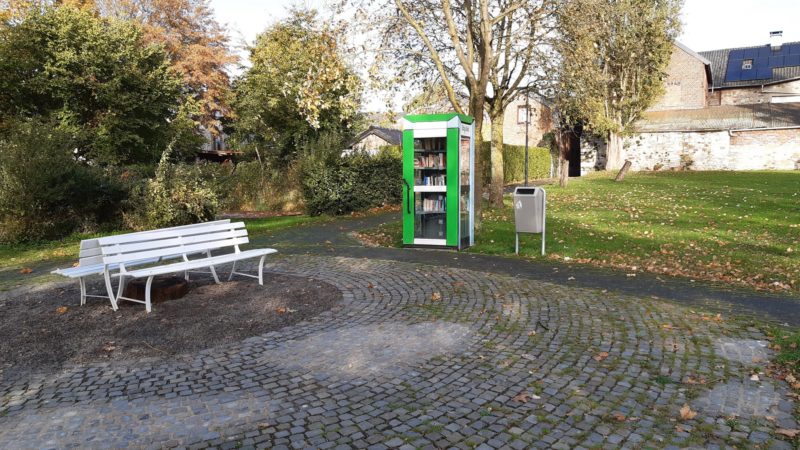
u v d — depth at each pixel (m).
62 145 14.14
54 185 13.26
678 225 12.94
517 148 35.88
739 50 51.78
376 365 4.81
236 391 4.30
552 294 7.13
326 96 12.13
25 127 13.89
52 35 21.53
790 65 47.66
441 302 6.86
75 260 10.68
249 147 29.02
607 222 13.72
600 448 3.40
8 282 8.56
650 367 4.64
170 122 26.53
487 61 11.44
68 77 21.11
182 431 3.64
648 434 3.55
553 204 18.09
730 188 20.91
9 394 4.30
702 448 3.38
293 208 22.06
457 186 10.59
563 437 3.54
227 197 18.64
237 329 5.84
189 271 8.91
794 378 4.32
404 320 6.14
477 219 11.88
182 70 35.94
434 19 14.30
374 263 9.47
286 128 27.02
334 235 13.52
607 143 35.12
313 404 4.05
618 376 4.47
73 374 4.68
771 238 10.94
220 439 3.54
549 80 16.02
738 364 4.67
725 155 34.19
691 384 4.30
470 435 3.58
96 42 21.64
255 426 3.71
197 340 5.50
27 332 5.76
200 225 7.71
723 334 5.45
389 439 3.53
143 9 38.16
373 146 36.75
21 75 21.05
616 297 6.94
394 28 12.45
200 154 40.38
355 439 3.53
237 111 31.69
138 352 5.18
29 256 11.27
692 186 22.50
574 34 13.32
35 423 3.79
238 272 8.73
